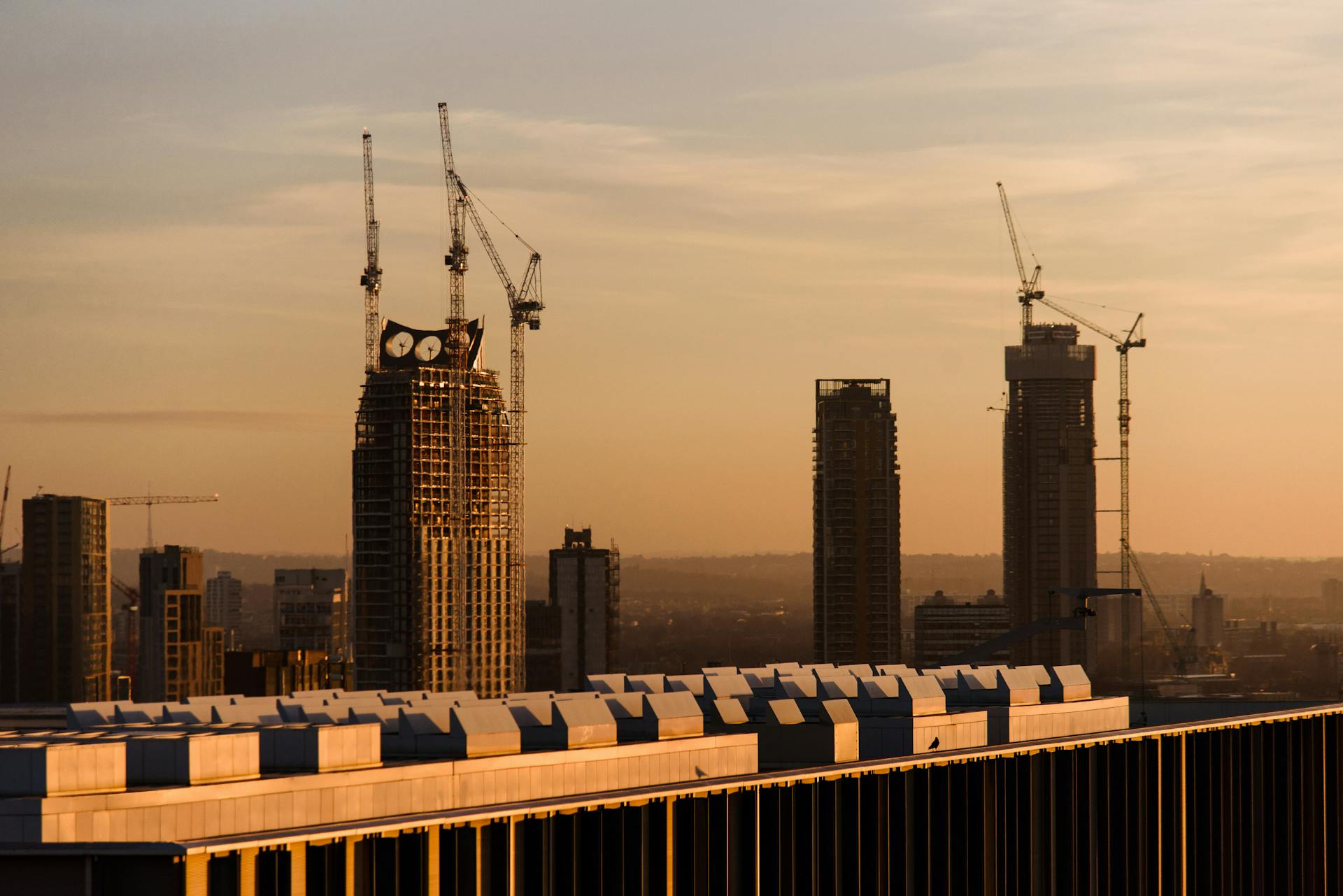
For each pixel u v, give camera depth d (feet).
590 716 480.64
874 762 544.21
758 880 485.15
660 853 454.40
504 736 450.30
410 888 388.16
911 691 610.65
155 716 511.40
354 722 477.36
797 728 562.66
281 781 377.91
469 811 403.34
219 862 350.02
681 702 520.42
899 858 544.21
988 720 635.25
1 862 342.64
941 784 564.30
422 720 446.19
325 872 367.04
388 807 401.08
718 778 496.23
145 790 365.61
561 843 426.51
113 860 340.39
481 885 402.93
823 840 517.14
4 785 352.28
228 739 384.27
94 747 361.30
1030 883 603.26
